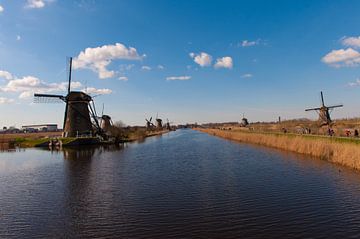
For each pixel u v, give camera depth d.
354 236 11.44
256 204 15.84
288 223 12.98
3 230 13.17
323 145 31.03
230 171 25.88
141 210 15.42
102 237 12.11
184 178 23.48
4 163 35.97
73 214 15.09
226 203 16.19
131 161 35.03
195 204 16.19
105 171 27.86
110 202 17.06
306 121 86.12
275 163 29.16
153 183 21.89
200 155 39.88
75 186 21.48
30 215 15.11
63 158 39.50
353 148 25.02
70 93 64.56
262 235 11.79
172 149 51.00
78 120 64.38
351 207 14.84
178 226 13.01
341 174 22.39
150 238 11.83
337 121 71.69
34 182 23.42
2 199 18.31
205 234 12.05
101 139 66.12
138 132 97.62
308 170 24.56
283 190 18.55
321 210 14.54
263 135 52.84
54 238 12.20
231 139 73.81
